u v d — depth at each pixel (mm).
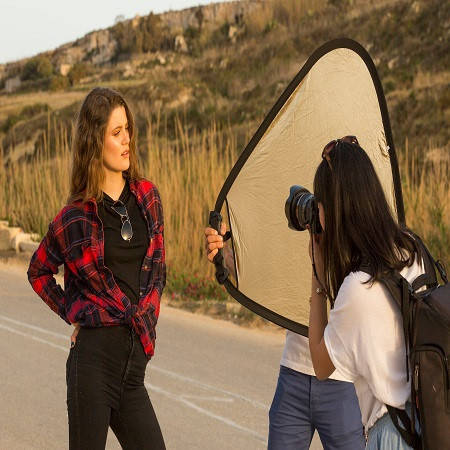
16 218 20141
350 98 4559
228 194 4531
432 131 35562
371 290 3080
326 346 3184
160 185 16375
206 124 45500
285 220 4551
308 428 4395
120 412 4402
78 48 141500
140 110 49656
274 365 9711
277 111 4418
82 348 4309
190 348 10430
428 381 2990
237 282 4566
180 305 13164
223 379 9055
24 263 17391
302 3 64438
